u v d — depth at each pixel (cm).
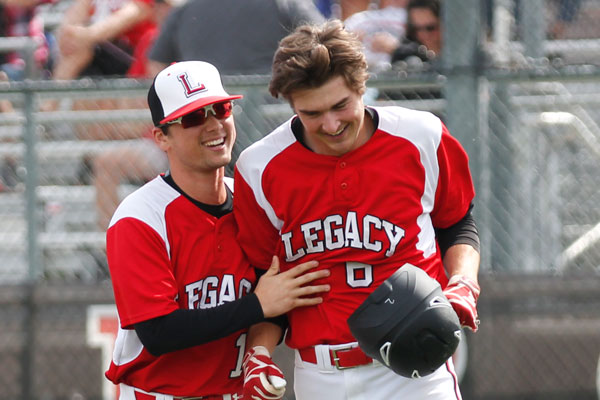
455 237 1139
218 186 1109
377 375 1083
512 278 1692
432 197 1098
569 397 1688
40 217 1886
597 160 1802
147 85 1773
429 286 1010
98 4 2048
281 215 1084
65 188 1888
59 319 1745
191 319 1055
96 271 1881
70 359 1745
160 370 1122
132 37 2045
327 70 976
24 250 1961
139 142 1872
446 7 1711
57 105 1925
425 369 1010
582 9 1883
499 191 1742
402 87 1731
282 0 1819
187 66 1097
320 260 1086
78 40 2019
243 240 1119
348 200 1064
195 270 1097
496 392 1689
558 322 1688
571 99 1794
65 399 1742
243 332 1141
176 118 1056
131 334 1123
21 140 1978
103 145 1875
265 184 1086
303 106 1000
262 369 1055
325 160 1066
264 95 1772
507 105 1736
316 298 1087
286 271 1087
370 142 1070
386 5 1977
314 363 1102
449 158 1102
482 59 1708
